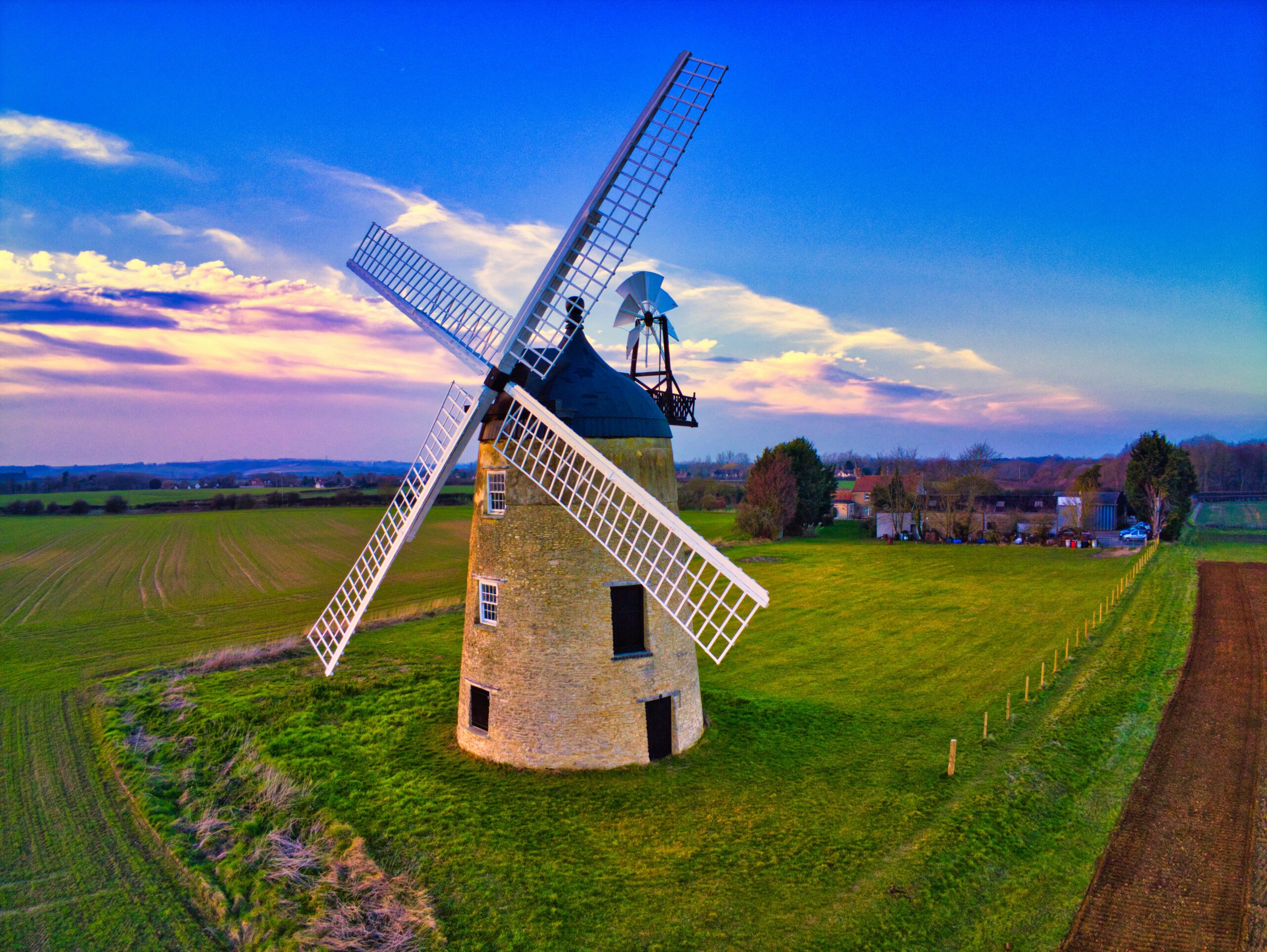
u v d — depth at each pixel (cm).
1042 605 4003
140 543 7206
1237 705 2334
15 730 2306
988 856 1488
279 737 2098
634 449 1920
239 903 1385
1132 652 2952
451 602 4350
